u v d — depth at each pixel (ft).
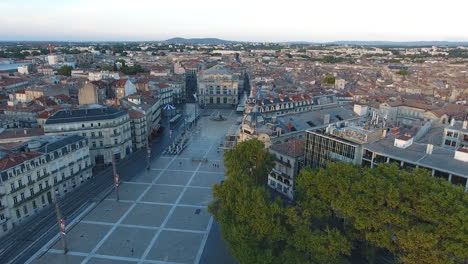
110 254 281.95
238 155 335.47
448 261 182.70
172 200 375.66
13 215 318.04
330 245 207.62
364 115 521.65
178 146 565.53
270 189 406.21
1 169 306.96
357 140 311.27
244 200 235.81
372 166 292.40
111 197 381.60
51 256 278.46
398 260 217.56
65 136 417.90
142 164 484.33
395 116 609.83
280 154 381.40
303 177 254.06
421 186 208.54
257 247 222.69
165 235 309.42
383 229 213.05
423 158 270.26
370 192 214.48
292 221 222.69
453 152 284.00
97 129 467.93
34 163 339.98
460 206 184.65
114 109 503.20
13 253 281.74
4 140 428.15
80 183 414.82
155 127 650.02
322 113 496.64
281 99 632.79
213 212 265.95
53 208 356.79
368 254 238.89
